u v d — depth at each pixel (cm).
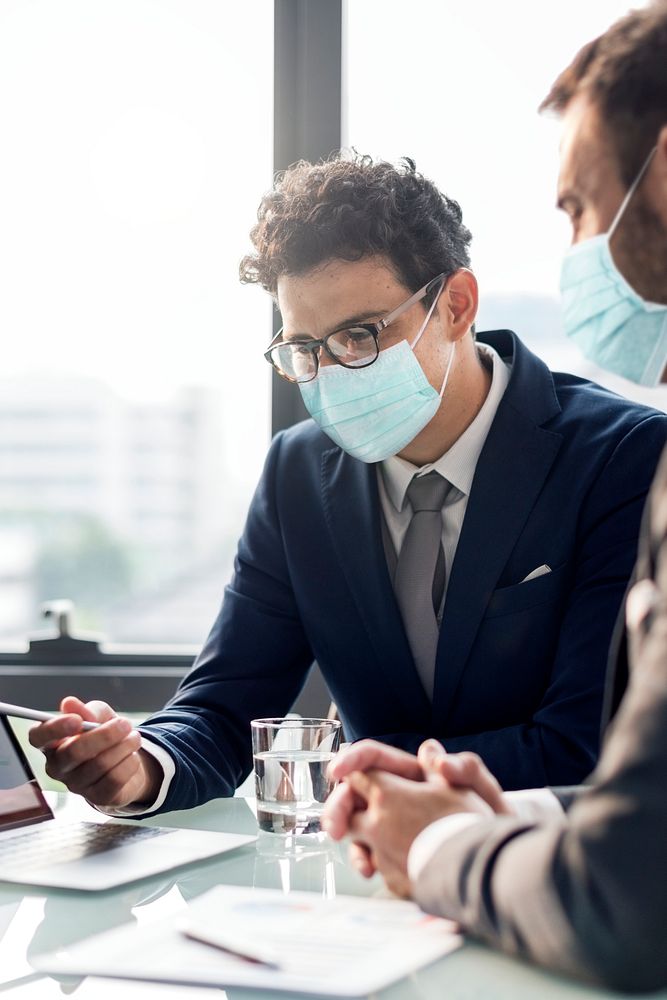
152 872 94
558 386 158
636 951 60
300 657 160
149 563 226
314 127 205
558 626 140
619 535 136
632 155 208
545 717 127
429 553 148
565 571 140
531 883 64
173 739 132
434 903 74
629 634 80
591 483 141
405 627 148
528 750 124
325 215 137
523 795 96
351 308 137
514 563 142
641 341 209
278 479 162
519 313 211
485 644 141
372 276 138
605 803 62
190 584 225
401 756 92
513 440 145
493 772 123
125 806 119
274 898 84
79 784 114
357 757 91
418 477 151
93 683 209
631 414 146
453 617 141
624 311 209
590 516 140
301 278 138
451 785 86
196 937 74
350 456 155
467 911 71
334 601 151
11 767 117
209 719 143
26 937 78
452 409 147
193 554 225
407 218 140
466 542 142
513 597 140
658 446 141
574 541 141
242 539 164
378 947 72
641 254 208
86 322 223
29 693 210
